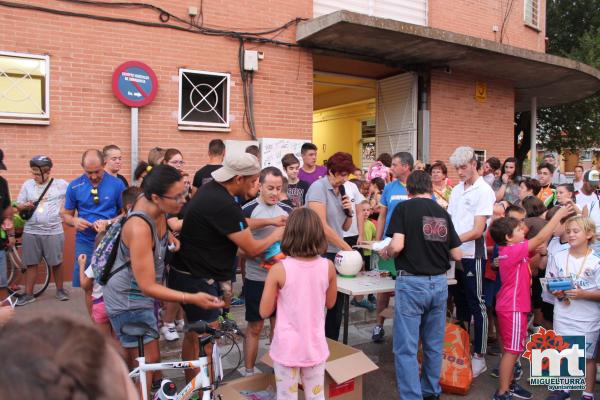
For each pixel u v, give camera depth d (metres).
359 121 13.41
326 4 8.81
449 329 4.37
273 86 8.16
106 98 6.90
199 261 3.29
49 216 5.92
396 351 3.79
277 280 3.07
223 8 7.69
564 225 4.20
